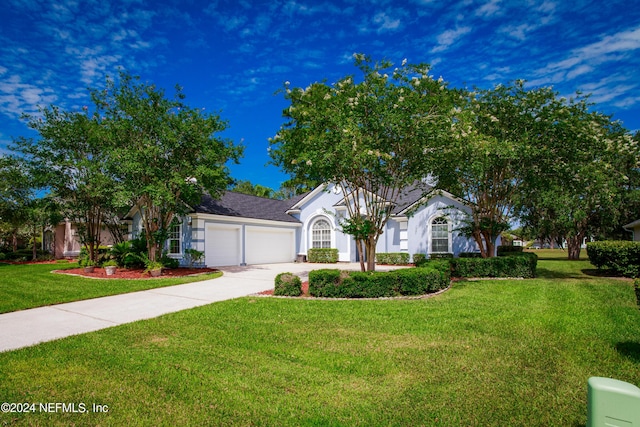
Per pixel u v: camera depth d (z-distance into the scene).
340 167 10.05
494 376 4.25
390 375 4.33
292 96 10.45
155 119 13.84
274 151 11.62
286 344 5.54
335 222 22.64
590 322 6.66
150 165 13.72
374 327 6.44
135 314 7.75
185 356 5.02
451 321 6.78
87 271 15.31
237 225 19.59
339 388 4.00
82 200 16.91
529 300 8.82
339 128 9.37
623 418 2.19
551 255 33.25
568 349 5.16
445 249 19.11
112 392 3.94
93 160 15.62
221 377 4.31
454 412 3.46
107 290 10.77
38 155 15.67
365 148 9.33
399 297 9.37
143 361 4.83
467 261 13.54
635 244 13.77
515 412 3.44
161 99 14.77
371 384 4.09
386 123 9.49
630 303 8.48
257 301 8.96
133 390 3.98
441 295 9.64
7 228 24.77
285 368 4.58
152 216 15.64
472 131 10.73
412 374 4.35
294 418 3.38
